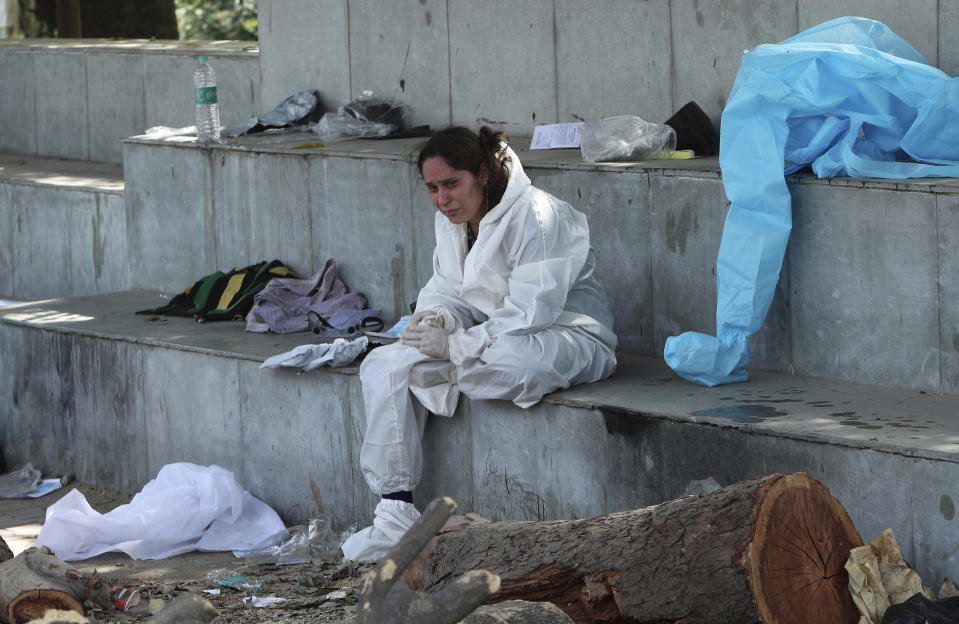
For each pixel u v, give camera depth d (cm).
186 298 885
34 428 885
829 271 637
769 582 471
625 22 823
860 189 620
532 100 877
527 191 649
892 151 641
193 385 788
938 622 475
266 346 778
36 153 1296
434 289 684
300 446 743
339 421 723
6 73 1308
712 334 687
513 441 652
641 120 749
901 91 627
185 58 1148
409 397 659
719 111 788
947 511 515
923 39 697
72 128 1259
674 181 688
